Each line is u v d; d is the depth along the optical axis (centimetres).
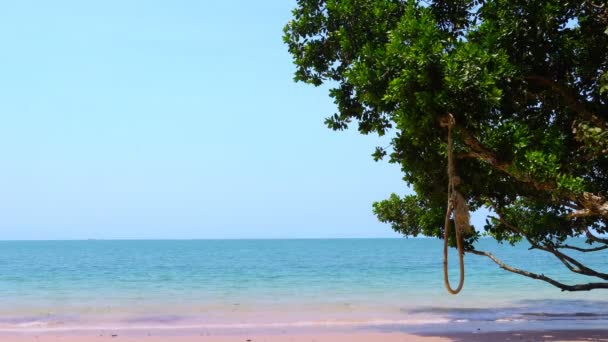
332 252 9794
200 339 1491
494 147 1091
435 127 1056
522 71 1178
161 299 2589
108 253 9575
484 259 6481
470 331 1638
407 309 2217
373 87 1127
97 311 2178
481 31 1198
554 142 1111
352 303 2423
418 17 1211
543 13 1157
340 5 1293
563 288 1421
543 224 1570
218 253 9438
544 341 1427
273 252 9944
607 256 7412
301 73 1442
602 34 1237
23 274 4209
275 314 2083
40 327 1753
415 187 1521
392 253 9100
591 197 1052
